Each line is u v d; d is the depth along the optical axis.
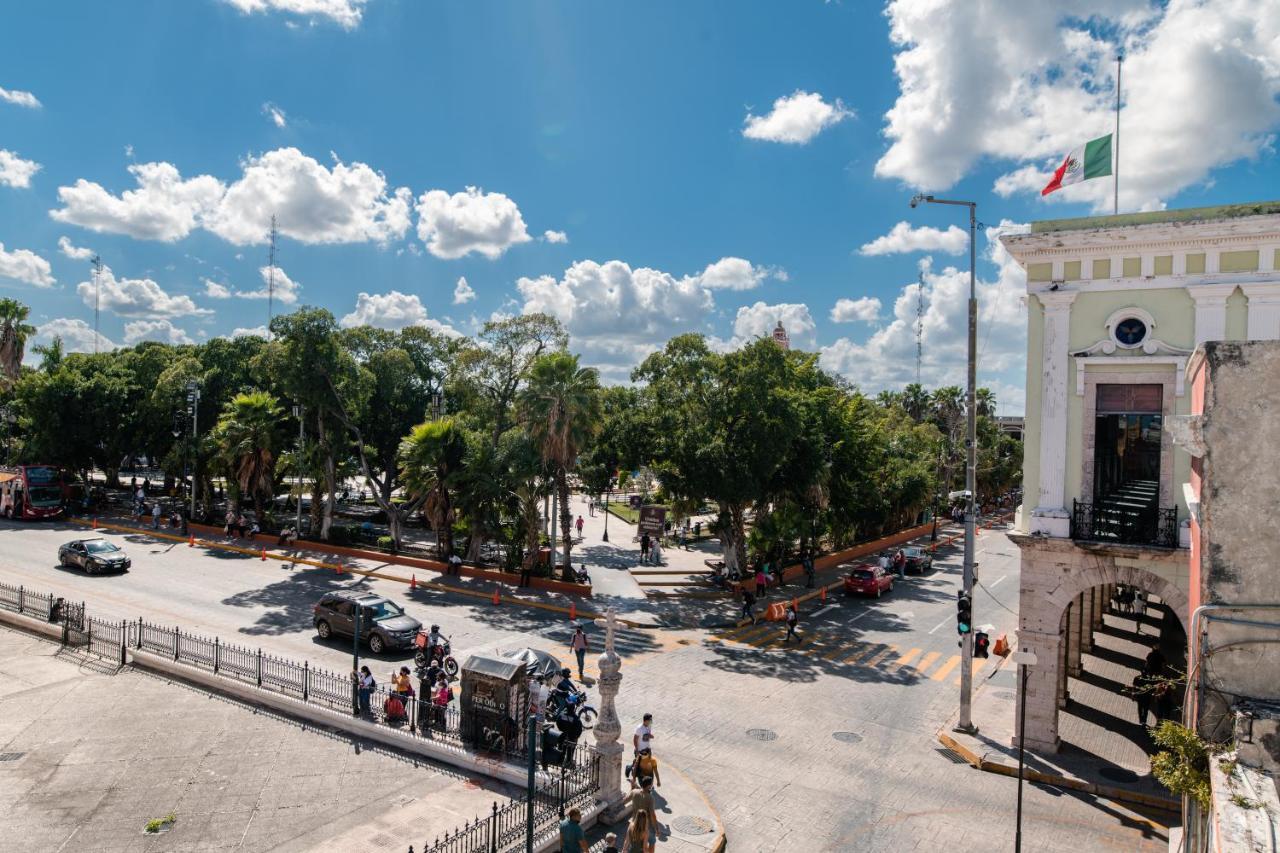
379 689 17.23
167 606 26.64
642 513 38.72
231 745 15.00
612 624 13.45
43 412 48.06
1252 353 8.27
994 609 32.84
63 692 17.64
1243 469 8.27
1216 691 8.26
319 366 37.53
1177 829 11.84
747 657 23.69
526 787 13.42
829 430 38.94
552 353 32.09
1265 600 8.16
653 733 17.11
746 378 30.70
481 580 33.41
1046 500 16.14
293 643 22.75
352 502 60.84
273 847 11.30
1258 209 14.74
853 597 34.44
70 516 46.88
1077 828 13.30
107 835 11.55
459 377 35.16
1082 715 18.67
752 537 37.28
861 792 14.58
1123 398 15.75
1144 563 15.25
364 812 12.41
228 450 40.41
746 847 12.51
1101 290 15.77
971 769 15.77
